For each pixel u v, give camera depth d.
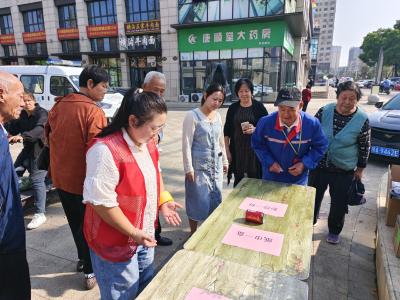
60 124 2.07
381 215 2.71
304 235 1.61
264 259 1.40
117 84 21.20
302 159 2.38
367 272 2.51
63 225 3.31
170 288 1.19
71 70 8.52
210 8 16.31
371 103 15.36
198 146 2.65
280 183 2.39
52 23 21.25
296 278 1.27
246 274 1.28
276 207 1.95
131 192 1.35
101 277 1.50
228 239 1.57
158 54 19.25
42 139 3.13
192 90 18.16
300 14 14.27
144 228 1.50
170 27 17.66
